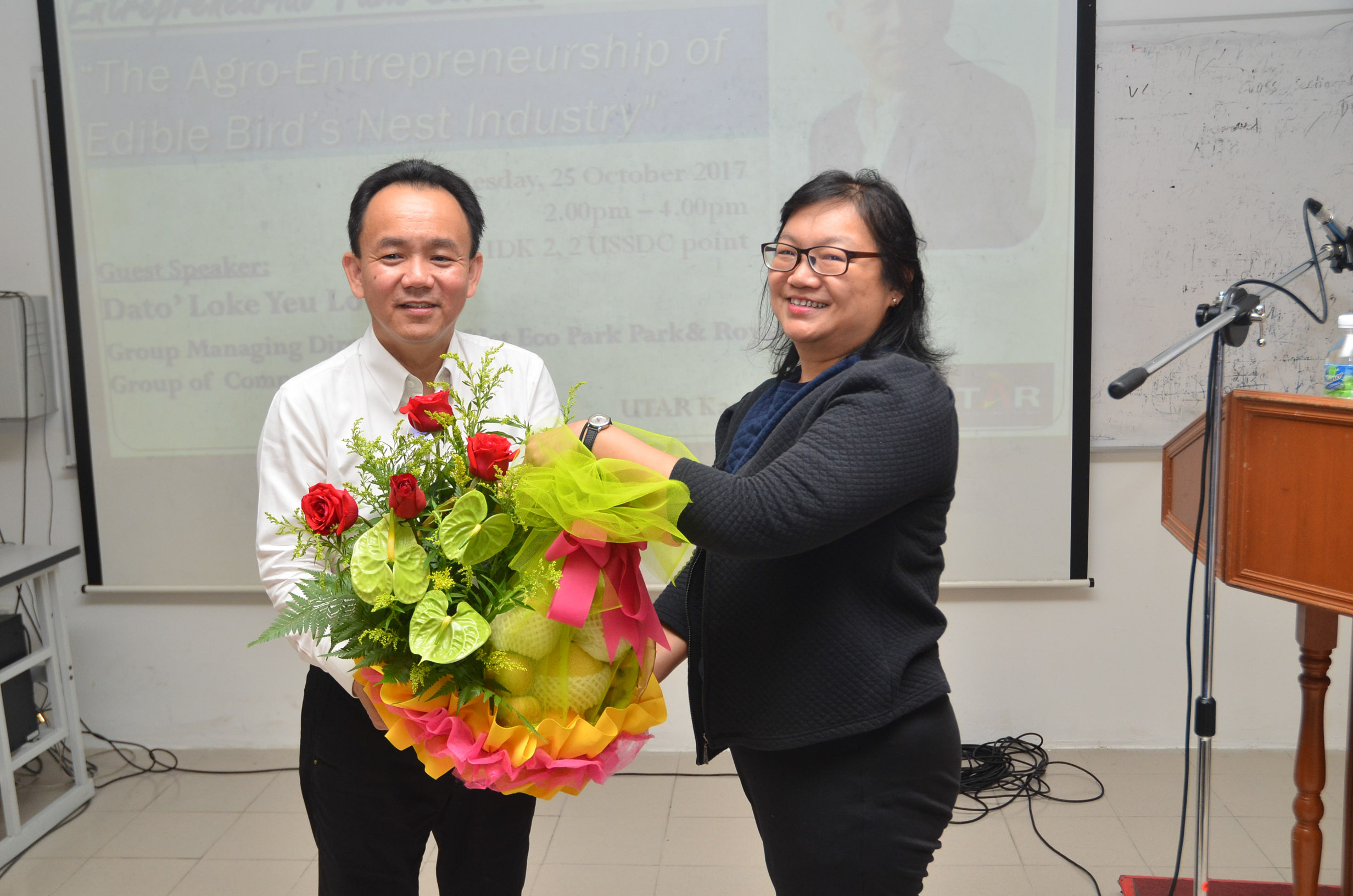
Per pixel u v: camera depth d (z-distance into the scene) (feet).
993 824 8.00
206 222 8.71
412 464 3.61
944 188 8.32
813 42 8.22
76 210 8.73
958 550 8.85
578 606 3.39
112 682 9.52
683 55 8.30
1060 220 8.31
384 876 5.14
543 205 8.57
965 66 8.16
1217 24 8.08
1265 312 5.05
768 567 4.09
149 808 8.57
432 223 4.88
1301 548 4.69
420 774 4.98
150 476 9.09
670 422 8.82
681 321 8.68
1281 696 8.98
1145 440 8.69
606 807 8.49
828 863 4.04
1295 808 5.82
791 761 4.12
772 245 4.35
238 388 8.93
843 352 4.33
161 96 8.55
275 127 8.55
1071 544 8.76
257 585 9.20
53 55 8.52
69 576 9.39
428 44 8.40
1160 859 7.43
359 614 3.50
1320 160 8.20
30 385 8.84
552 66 8.39
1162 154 8.29
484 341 5.60
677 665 4.83
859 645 3.96
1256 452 4.84
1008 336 8.50
